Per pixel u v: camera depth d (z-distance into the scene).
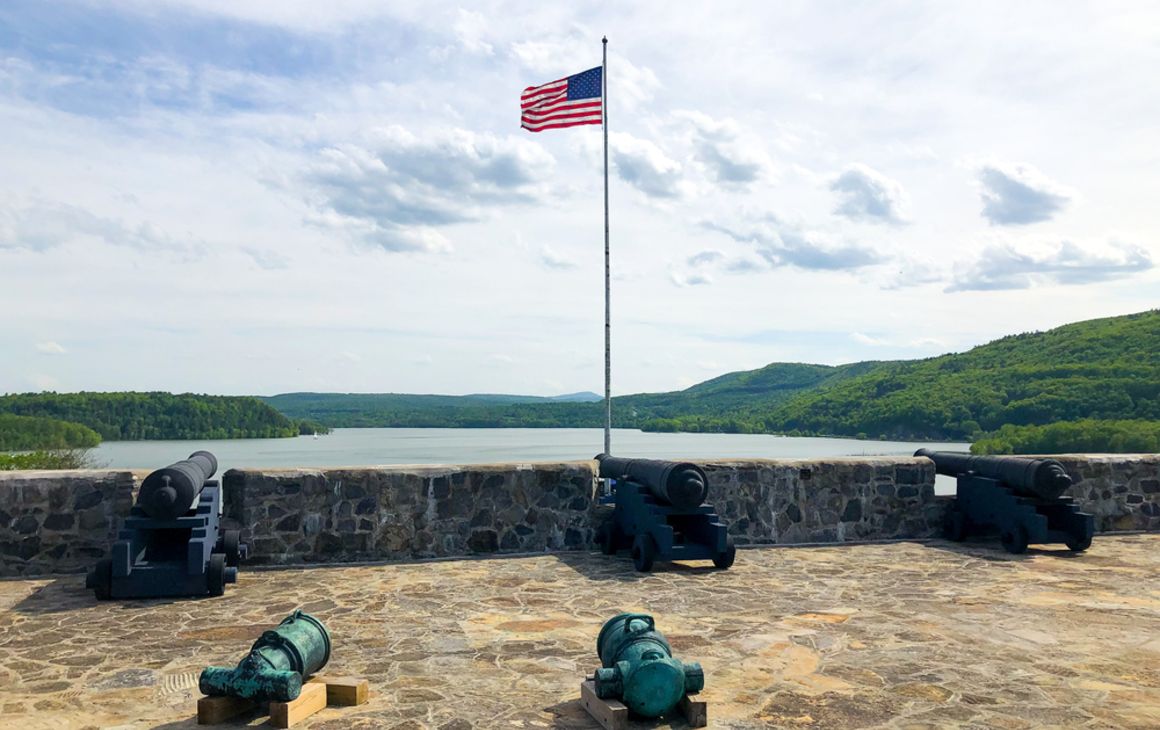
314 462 70.25
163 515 7.83
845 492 11.44
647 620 5.09
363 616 7.11
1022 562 9.82
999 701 4.94
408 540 10.01
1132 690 5.14
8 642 6.26
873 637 6.41
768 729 4.50
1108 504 12.30
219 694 4.62
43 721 4.61
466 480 10.23
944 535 11.66
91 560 9.12
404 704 4.88
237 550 8.74
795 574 9.05
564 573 9.10
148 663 5.72
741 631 6.59
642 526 9.53
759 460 11.25
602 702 4.57
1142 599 7.78
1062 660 5.79
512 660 5.79
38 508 9.04
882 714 4.72
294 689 4.56
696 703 4.54
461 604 7.59
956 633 6.53
